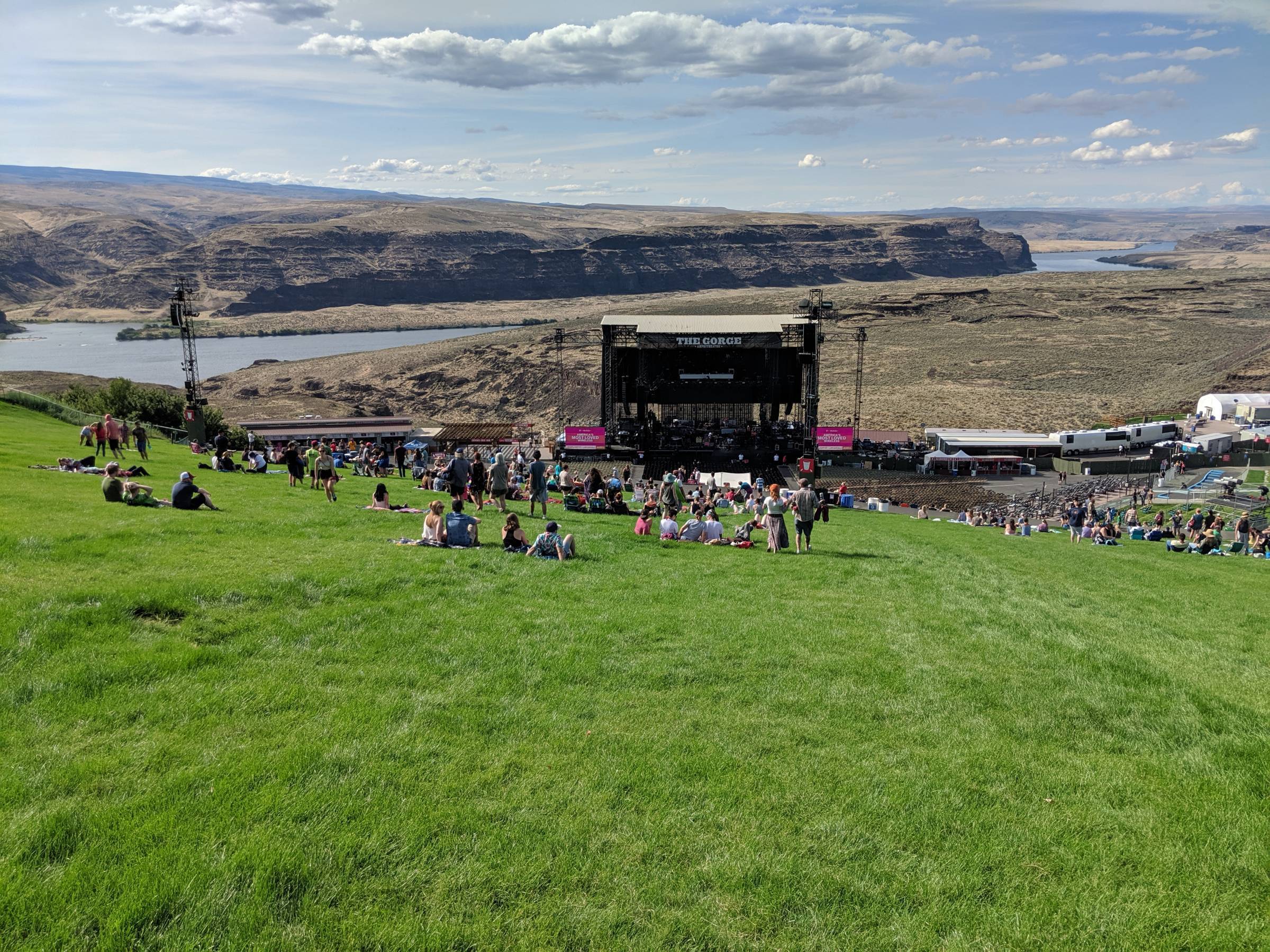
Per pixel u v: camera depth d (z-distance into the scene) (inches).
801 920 317.4
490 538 957.2
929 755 436.8
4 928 287.4
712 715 478.9
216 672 486.3
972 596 796.6
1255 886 334.6
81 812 345.7
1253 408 5113.2
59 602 541.3
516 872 332.5
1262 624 786.8
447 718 451.8
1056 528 2298.2
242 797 362.9
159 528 819.4
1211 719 482.0
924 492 3462.1
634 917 315.0
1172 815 382.3
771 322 4097.0
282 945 291.0
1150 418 5797.2
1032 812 385.7
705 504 1504.7
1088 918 319.0
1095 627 708.0
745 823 371.2
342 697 470.3
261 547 783.7
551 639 583.5
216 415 3764.8
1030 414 6397.6
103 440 1601.9
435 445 4281.5
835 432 4030.5
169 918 298.4
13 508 878.4
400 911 310.0
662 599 720.3
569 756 421.4
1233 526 2064.5
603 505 1466.5
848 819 376.8
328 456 1227.9
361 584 666.2
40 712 421.1
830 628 652.7
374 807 365.1
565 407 7632.9
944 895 331.3
